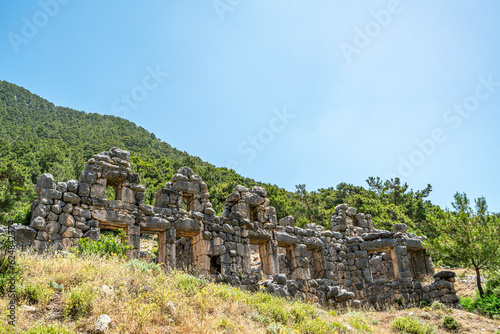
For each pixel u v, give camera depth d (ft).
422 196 155.53
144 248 121.19
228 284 65.05
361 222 101.55
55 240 54.54
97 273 39.55
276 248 77.87
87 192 60.03
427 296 81.05
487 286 75.92
